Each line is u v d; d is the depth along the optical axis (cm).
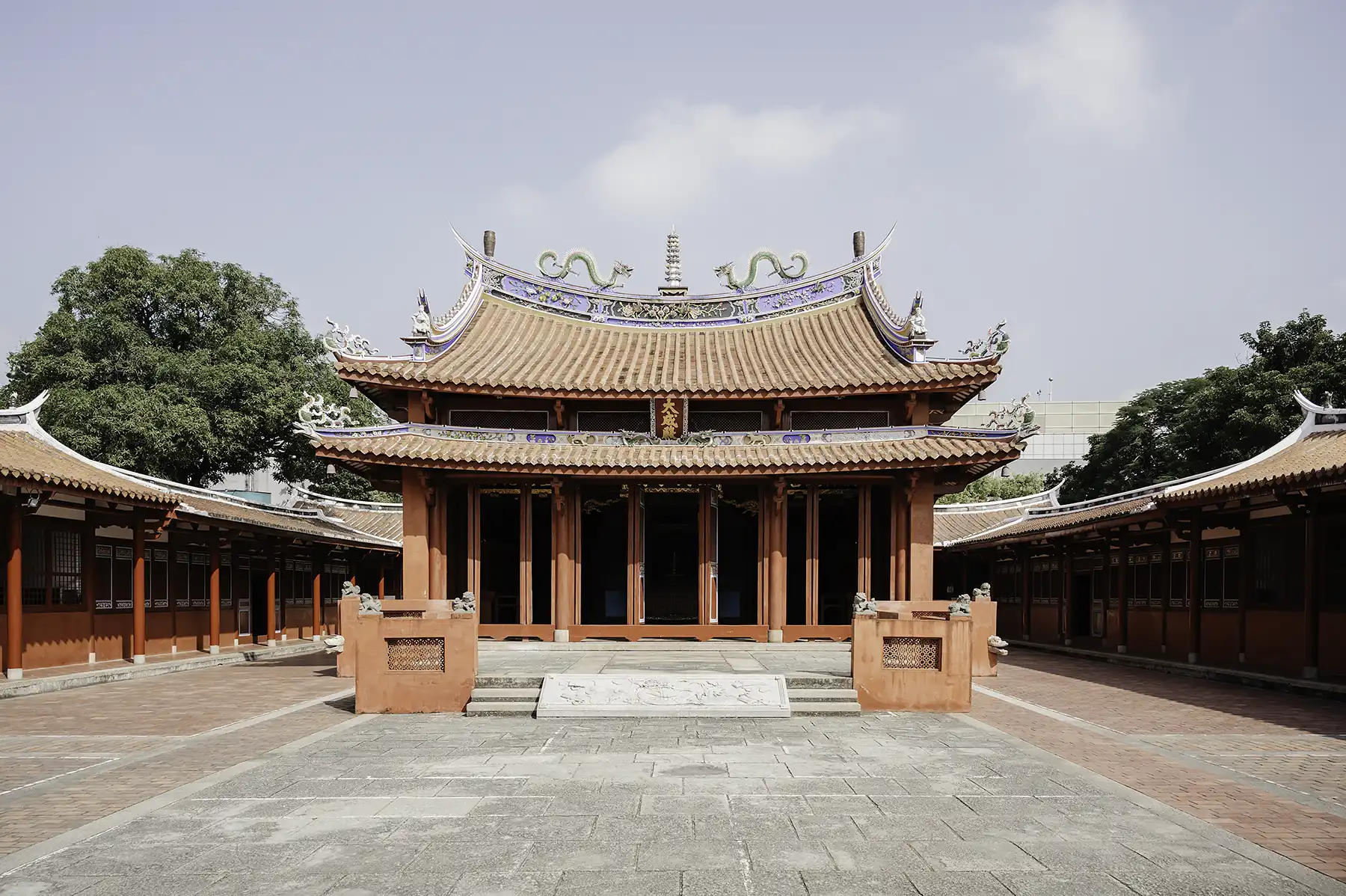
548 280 3073
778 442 2683
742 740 1447
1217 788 1158
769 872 829
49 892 787
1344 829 977
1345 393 4141
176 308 4372
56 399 3912
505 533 3039
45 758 1372
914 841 920
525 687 1786
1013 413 2555
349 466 2627
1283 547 2459
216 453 4200
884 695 1764
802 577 3088
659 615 3180
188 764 1308
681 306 3100
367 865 849
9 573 2262
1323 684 2112
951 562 4938
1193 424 4647
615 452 2594
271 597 3566
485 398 2745
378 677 1755
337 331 2561
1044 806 1050
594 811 1023
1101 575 3541
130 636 2869
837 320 3053
